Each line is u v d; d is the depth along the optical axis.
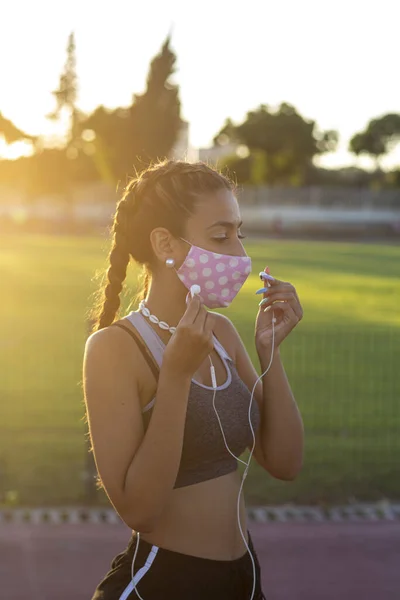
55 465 6.97
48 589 4.59
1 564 4.88
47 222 73.31
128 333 2.24
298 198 72.69
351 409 9.55
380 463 7.31
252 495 6.36
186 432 2.20
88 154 84.69
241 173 89.06
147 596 2.20
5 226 71.88
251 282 28.12
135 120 76.44
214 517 2.23
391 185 89.00
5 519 5.67
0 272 29.47
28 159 82.00
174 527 2.22
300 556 5.15
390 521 5.84
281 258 40.91
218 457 2.25
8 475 6.63
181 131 78.00
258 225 71.44
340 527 5.70
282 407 2.48
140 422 2.19
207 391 2.24
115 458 2.14
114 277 2.42
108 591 2.26
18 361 12.23
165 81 75.69
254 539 5.44
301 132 93.19
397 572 4.93
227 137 97.56
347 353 13.55
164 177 2.29
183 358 2.05
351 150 99.56
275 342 2.47
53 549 5.15
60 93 82.31
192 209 2.23
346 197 72.69
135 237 2.32
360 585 4.74
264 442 2.52
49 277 27.81
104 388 2.18
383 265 38.00
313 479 6.77
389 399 10.14
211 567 2.21
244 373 2.56
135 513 2.11
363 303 22.27
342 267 36.12
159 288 2.31
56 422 8.54
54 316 17.73
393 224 70.81
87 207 77.38
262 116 93.75
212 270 2.21
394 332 16.48
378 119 98.50
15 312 18.34
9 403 9.39
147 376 2.21
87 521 5.68
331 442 8.05
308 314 19.39
